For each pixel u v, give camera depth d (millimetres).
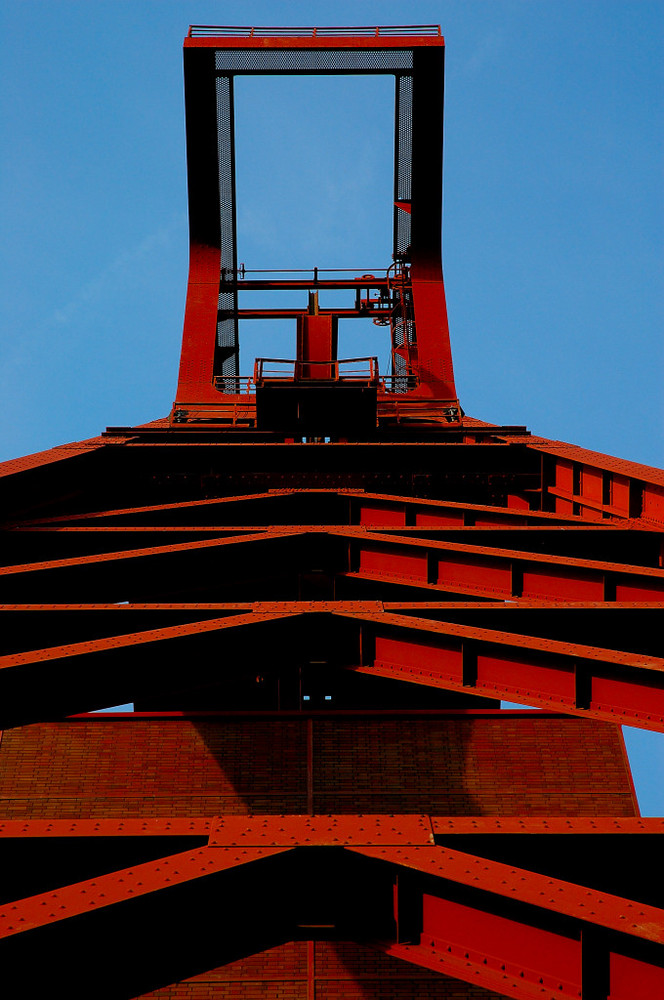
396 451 18219
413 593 12500
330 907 6363
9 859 6754
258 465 18344
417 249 28203
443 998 12008
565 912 5676
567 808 15172
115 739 16172
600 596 11203
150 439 20500
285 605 10016
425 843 6516
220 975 12234
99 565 11773
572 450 17453
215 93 27609
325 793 15430
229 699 19500
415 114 27391
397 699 18844
